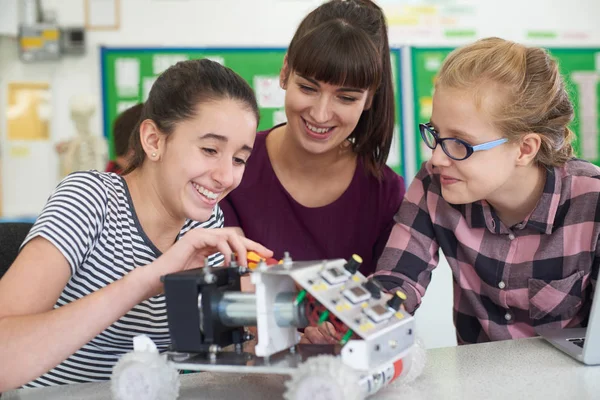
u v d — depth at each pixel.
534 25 4.26
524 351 1.11
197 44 3.92
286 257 0.86
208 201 1.10
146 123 1.13
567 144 1.30
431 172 1.40
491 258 1.34
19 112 3.78
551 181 1.26
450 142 1.19
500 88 1.16
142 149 1.19
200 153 1.08
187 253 0.98
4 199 3.78
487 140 1.17
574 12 4.30
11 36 3.75
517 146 1.20
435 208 1.38
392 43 4.12
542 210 1.27
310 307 0.85
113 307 0.95
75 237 1.07
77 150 3.73
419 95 4.16
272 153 1.67
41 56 3.75
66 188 1.13
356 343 0.79
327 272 0.85
